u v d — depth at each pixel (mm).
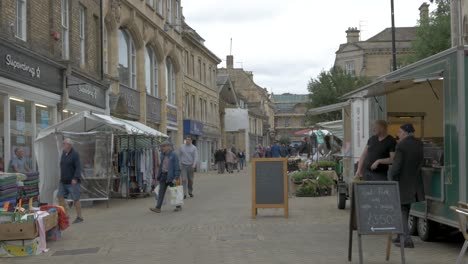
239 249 9273
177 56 38188
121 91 27172
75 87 20266
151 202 17984
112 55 26109
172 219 13266
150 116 31906
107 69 25984
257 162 13000
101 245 10000
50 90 18047
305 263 8133
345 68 61969
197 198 18844
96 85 22828
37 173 14320
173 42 36906
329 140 29312
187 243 9938
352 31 63656
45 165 16062
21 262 8719
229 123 57156
